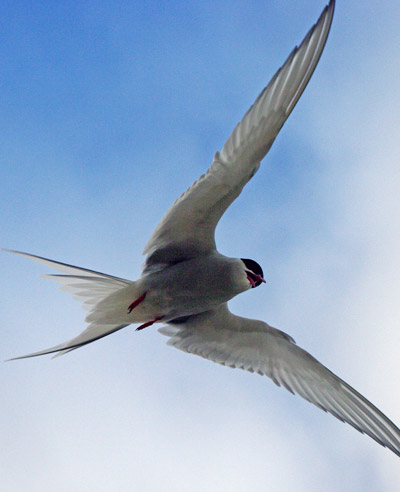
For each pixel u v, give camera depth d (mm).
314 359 11945
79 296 11047
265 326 12102
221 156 9812
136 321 11336
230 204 10398
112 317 11148
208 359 12602
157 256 10953
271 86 9539
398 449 11570
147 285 10859
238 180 10117
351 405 12094
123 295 10891
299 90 9797
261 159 9992
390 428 11594
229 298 11219
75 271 10609
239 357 12586
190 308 11289
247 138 9789
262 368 12555
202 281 10883
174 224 10602
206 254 10984
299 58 9688
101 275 10672
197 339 12492
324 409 12336
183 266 10859
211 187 10141
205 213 10469
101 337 11562
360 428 12078
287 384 12453
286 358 12305
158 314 11266
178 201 10242
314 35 9703
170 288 10891
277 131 9867
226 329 12305
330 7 9719
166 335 12445
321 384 12250
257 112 9664
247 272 11023
